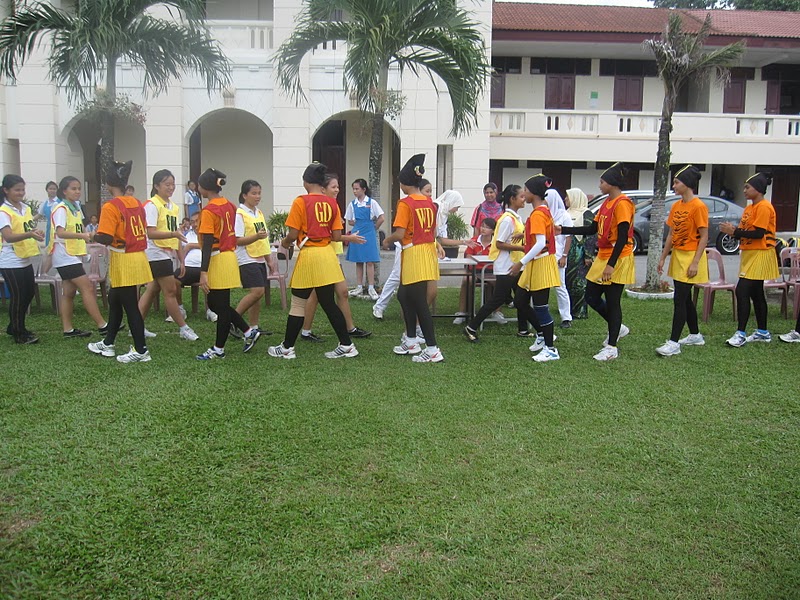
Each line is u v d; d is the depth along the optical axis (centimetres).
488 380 572
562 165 2172
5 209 680
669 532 334
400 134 1702
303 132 1688
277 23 1656
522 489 376
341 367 610
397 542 326
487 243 857
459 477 390
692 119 2052
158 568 305
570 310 843
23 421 464
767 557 314
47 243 713
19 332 689
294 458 413
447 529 336
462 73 1016
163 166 1672
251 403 504
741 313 696
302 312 633
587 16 2261
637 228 1686
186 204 1616
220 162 1964
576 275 850
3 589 288
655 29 2077
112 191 607
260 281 702
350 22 1016
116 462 405
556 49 2161
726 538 329
